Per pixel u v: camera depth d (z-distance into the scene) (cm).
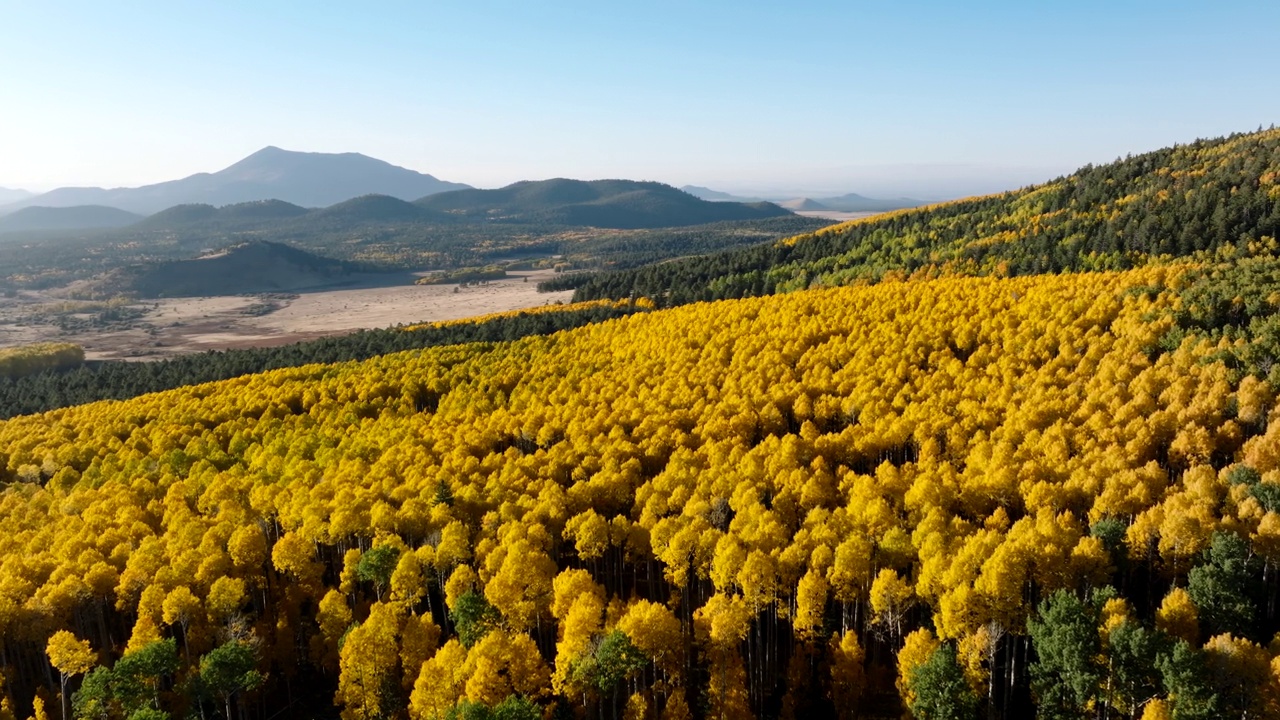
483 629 6294
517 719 4772
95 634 7812
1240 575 5541
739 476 8469
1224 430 8094
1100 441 8281
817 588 6091
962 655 5497
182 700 6438
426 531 8175
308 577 7850
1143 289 12888
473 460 9831
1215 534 5716
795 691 6234
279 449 11756
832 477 8662
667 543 7181
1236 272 12394
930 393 10656
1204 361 9594
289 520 8519
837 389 11656
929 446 8944
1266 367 9075
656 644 5622
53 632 6900
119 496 9700
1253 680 4525
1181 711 4478
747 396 11569
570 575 6397
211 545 7750
